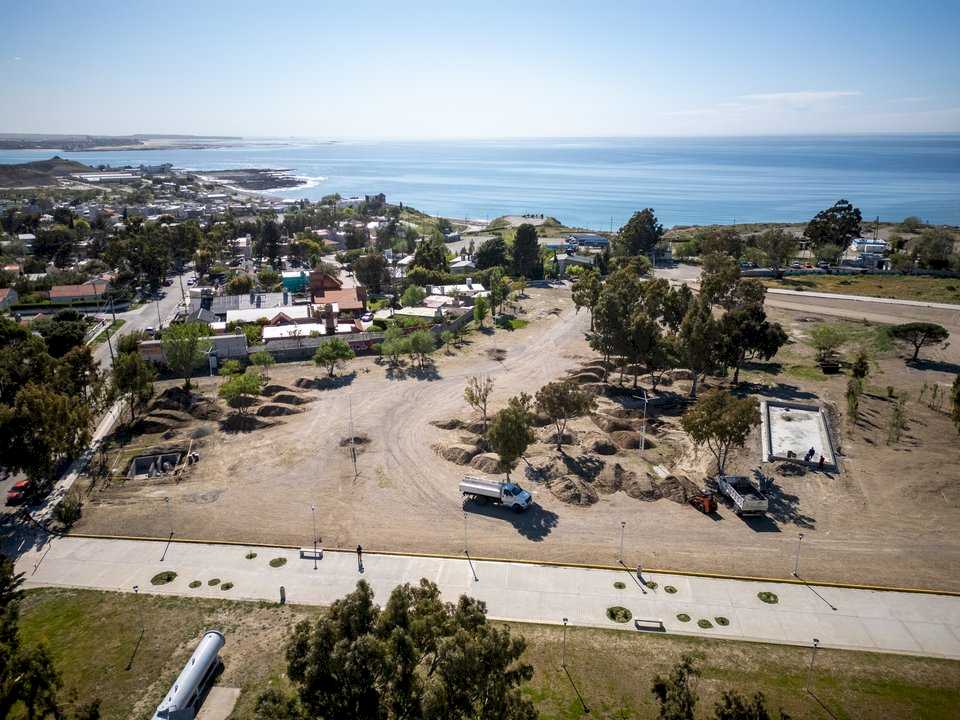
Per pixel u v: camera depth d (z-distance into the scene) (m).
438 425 81.06
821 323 120.81
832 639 42.91
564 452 71.75
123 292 156.62
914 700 37.69
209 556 53.97
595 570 50.94
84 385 89.81
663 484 63.44
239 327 122.50
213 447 75.38
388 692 29.45
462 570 51.28
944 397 83.88
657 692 31.23
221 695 38.72
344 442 76.38
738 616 45.22
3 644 34.00
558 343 119.06
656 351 89.69
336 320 127.06
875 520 57.03
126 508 61.81
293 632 44.19
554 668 40.19
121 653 42.69
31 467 61.56
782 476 64.94
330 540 56.12
